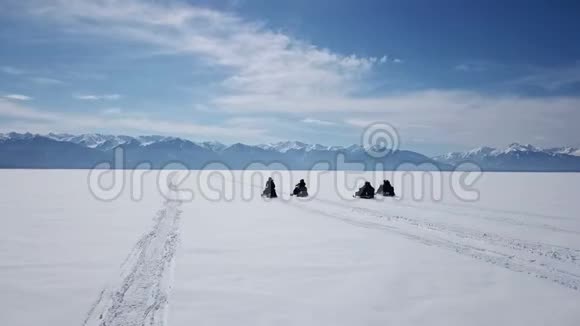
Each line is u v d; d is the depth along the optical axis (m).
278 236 11.24
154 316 5.55
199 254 9.03
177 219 14.37
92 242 10.23
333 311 5.76
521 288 6.71
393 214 15.60
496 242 10.35
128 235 11.23
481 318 5.51
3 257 8.62
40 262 8.25
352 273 7.58
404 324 5.33
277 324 5.31
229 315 5.59
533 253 9.16
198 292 6.50
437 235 11.33
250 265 8.13
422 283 6.99
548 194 23.73
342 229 12.39
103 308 5.82
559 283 7.00
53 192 24.30
